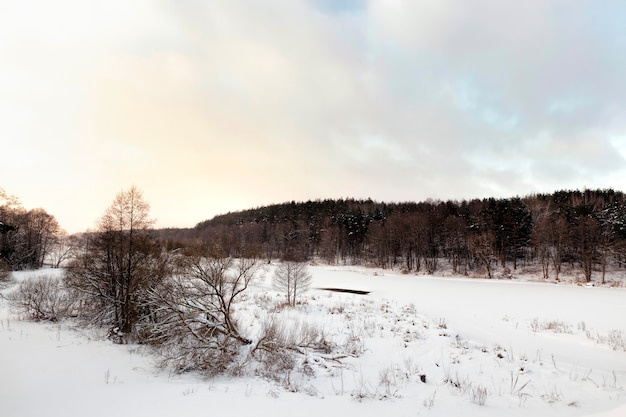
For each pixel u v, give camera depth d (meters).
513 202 78.56
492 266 59.03
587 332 16.19
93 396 7.65
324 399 7.89
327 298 27.39
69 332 16.62
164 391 8.10
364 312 20.22
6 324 18.16
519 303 26.05
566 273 50.72
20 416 6.34
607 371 10.53
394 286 39.03
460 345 13.27
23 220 56.00
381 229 72.75
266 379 9.64
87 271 18.09
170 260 17.22
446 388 8.95
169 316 11.79
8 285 27.56
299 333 14.04
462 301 27.06
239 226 121.44
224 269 12.65
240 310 20.70
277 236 97.88
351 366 10.99
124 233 17.75
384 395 8.27
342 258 83.00
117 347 14.00
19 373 9.52
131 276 17.14
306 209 124.00
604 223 54.34
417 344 13.41
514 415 7.05
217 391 8.15
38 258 61.31
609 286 40.78
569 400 8.00
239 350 11.77
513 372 10.21
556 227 55.25
